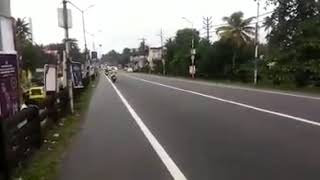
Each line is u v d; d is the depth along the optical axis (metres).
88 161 11.74
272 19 56.72
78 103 30.22
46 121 16.58
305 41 51.25
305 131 15.80
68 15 24.56
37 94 24.12
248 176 9.77
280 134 15.27
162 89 46.44
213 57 83.88
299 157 11.59
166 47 128.00
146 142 14.40
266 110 23.27
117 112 24.33
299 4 54.78
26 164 11.29
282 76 53.38
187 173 10.10
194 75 94.25
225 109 24.34
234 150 12.70
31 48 89.56
